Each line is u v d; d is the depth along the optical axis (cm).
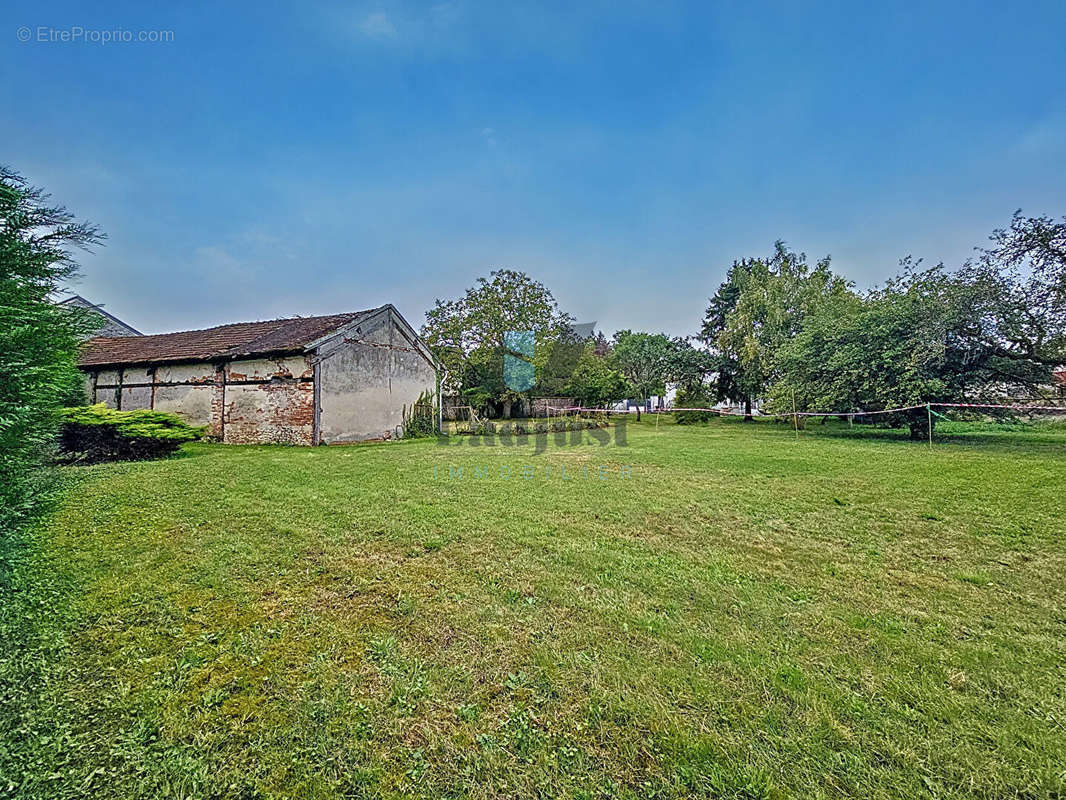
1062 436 1526
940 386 1362
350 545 417
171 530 448
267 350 1323
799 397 1731
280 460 930
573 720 196
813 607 303
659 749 180
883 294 1728
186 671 227
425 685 219
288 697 210
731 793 159
